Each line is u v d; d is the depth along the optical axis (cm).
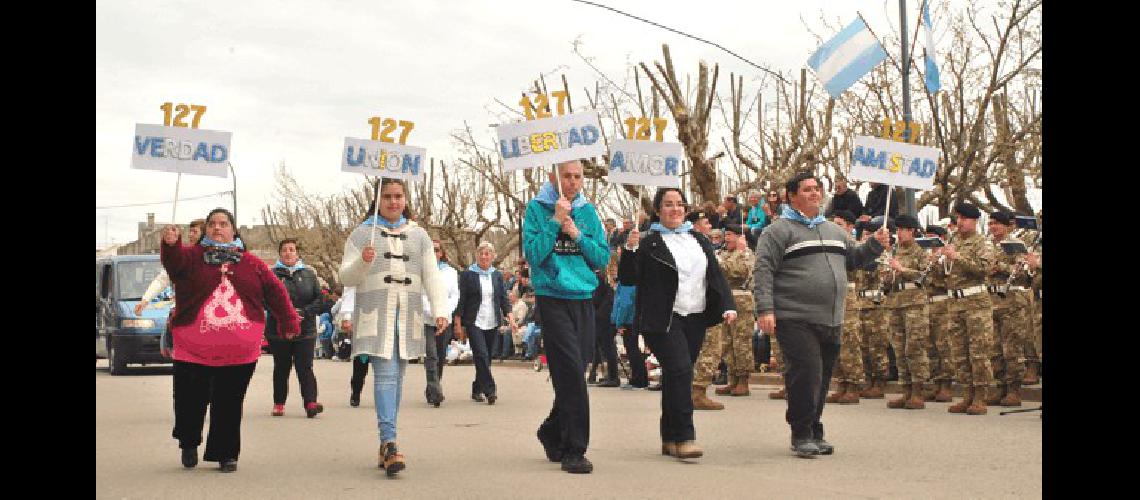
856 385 1248
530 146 782
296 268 1173
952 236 1255
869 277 1323
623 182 891
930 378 1284
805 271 795
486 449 862
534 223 762
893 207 1445
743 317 1373
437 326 771
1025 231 1220
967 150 2403
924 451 820
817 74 1253
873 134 2698
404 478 709
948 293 1134
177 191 739
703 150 2616
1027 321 1180
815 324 792
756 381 1620
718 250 1480
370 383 1738
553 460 777
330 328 2869
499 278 1345
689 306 784
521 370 2138
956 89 2602
